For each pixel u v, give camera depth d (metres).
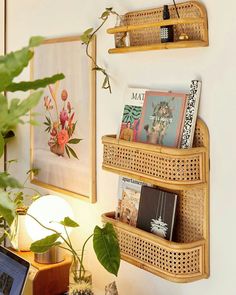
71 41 2.23
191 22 1.53
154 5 1.75
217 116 1.56
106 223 1.82
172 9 1.65
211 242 1.61
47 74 2.44
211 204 1.60
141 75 1.85
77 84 2.21
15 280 1.76
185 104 1.62
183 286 1.73
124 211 1.87
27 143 2.68
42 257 2.12
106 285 1.95
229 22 1.50
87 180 2.17
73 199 2.30
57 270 2.12
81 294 1.83
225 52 1.52
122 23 1.88
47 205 2.11
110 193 2.05
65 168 2.33
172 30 1.60
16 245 2.27
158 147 1.59
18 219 2.26
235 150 1.51
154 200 1.72
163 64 1.75
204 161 1.58
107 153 1.85
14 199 2.47
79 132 2.21
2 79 0.76
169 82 1.73
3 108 0.77
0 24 2.87
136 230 1.73
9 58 0.75
